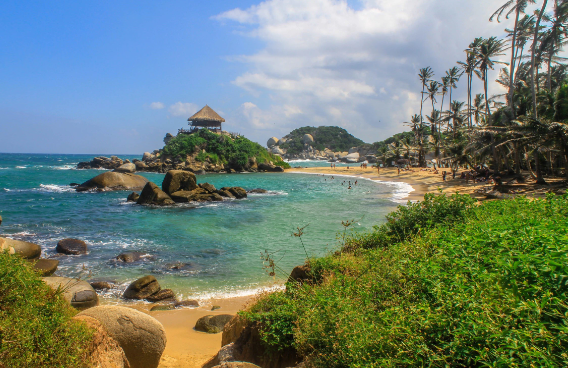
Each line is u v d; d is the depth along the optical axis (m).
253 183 51.78
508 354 2.53
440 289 3.61
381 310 4.11
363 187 44.16
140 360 4.79
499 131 33.94
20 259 4.32
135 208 26.52
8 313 3.61
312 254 13.85
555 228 4.62
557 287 3.02
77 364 3.59
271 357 4.60
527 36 36.50
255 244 15.77
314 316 4.25
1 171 61.47
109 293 10.59
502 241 4.43
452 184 41.03
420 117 76.88
